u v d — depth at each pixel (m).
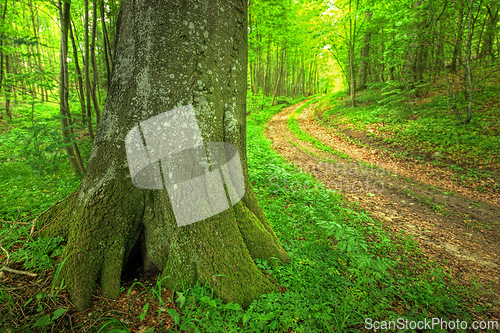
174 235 2.35
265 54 27.09
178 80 2.34
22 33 5.90
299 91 43.72
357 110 15.12
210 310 2.05
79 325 1.81
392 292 2.67
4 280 2.09
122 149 2.34
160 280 2.25
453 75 14.30
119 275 2.25
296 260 2.88
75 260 2.16
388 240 3.48
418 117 10.85
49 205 3.48
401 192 6.11
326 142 11.55
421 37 10.59
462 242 4.04
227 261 2.35
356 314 2.27
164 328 1.88
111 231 2.29
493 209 5.17
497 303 2.72
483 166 6.82
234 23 2.68
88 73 5.79
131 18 2.34
